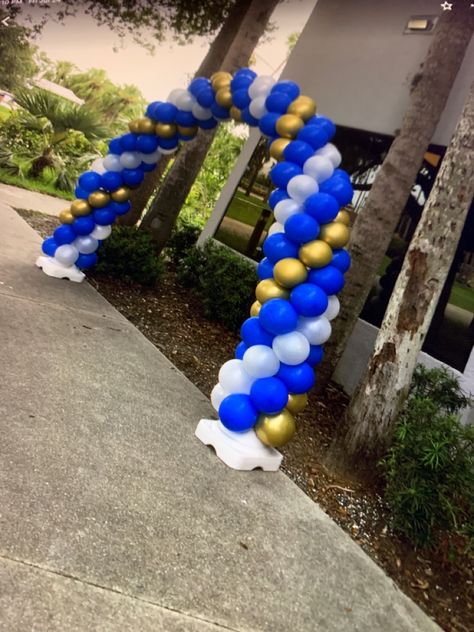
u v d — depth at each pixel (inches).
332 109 274.8
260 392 119.1
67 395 122.1
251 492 113.0
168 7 394.3
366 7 273.4
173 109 192.1
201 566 84.0
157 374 158.6
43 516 80.0
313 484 129.1
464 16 185.9
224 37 298.5
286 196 140.3
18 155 459.5
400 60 249.3
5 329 145.3
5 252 223.9
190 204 596.7
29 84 515.5
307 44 300.4
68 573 71.6
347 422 136.9
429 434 113.7
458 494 109.5
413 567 110.3
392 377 130.3
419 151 189.2
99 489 92.3
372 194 195.8
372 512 123.8
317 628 81.4
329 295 128.5
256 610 79.8
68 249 212.2
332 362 198.5
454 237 129.1
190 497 101.5
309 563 96.6
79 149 490.6
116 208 211.3
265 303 124.8
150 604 72.3
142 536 85.0
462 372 183.2
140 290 248.1
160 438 120.1
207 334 224.1
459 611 102.2
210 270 249.3
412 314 129.6
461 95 214.8
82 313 186.4
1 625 59.8
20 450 94.0
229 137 639.1
